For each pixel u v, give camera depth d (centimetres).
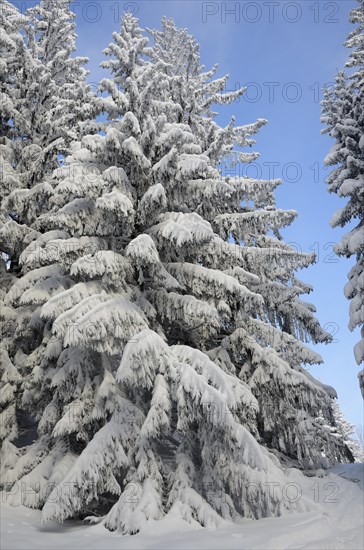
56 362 1182
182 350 975
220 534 752
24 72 1705
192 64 1736
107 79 1171
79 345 930
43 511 807
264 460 883
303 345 1349
